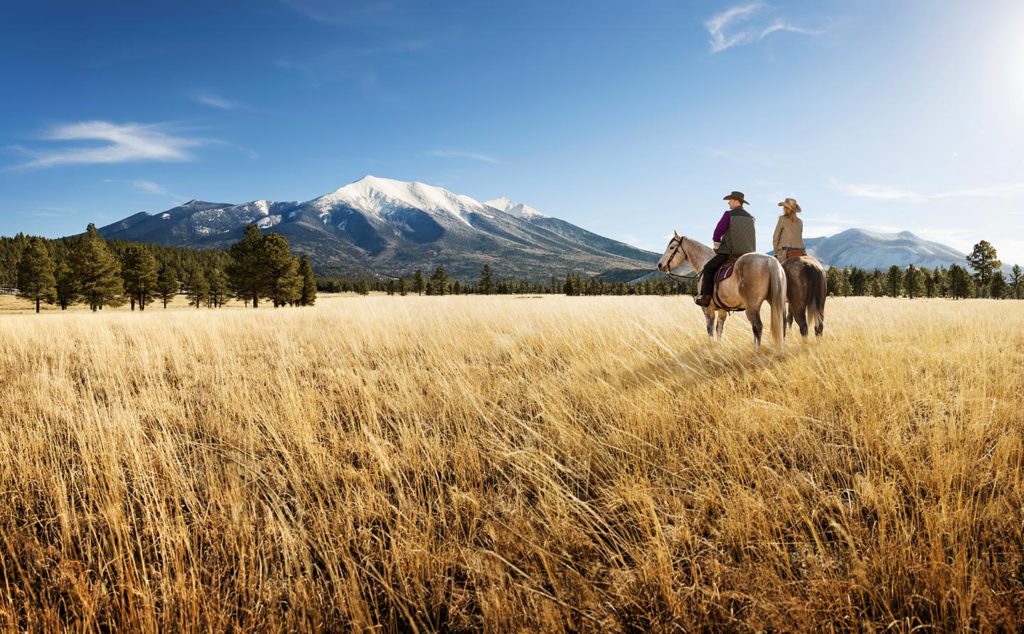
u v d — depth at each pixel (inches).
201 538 104.7
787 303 288.5
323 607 84.9
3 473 123.6
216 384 226.4
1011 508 96.7
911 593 78.3
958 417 139.6
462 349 301.9
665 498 110.0
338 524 105.6
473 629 81.9
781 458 128.7
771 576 81.7
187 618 81.2
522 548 95.5
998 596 74.9
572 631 78.4
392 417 178.7
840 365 189.8
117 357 280.8
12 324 412.5
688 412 156.9
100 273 2103.8
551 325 341.7
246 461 137.8
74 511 108.7
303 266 2425.0
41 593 87.0
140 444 141.2
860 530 93.0
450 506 114.5
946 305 539.2
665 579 81.7
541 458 131.1
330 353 295.3
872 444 126.5
